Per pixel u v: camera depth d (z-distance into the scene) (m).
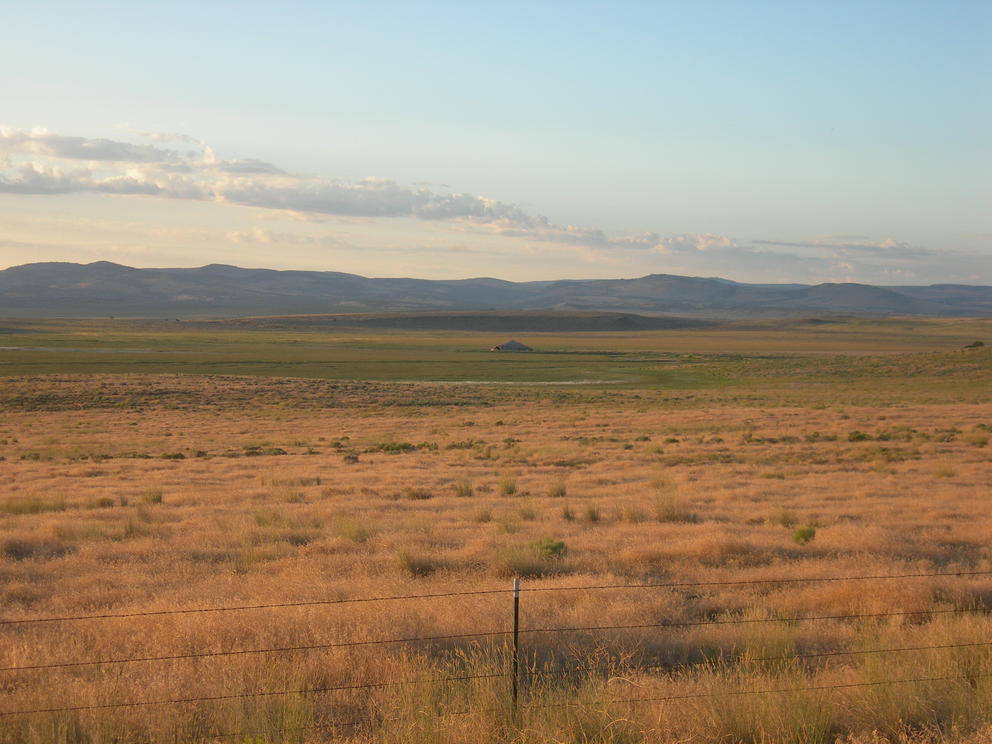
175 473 31.83
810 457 34.25
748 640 8.34
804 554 13.90
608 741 5.92
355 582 11.36
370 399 80.69
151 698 6.62
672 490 23.52
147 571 12.98
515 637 6.94
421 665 7.35
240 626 8.75
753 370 123.50
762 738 5.85
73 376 87.81
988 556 13.83
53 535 16.17
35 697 6.60
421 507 21.16
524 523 17.78
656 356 166.75
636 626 8.83
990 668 7.15
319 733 6.20
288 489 24.61
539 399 83.00
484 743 5.99
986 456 33.41
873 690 6.71
